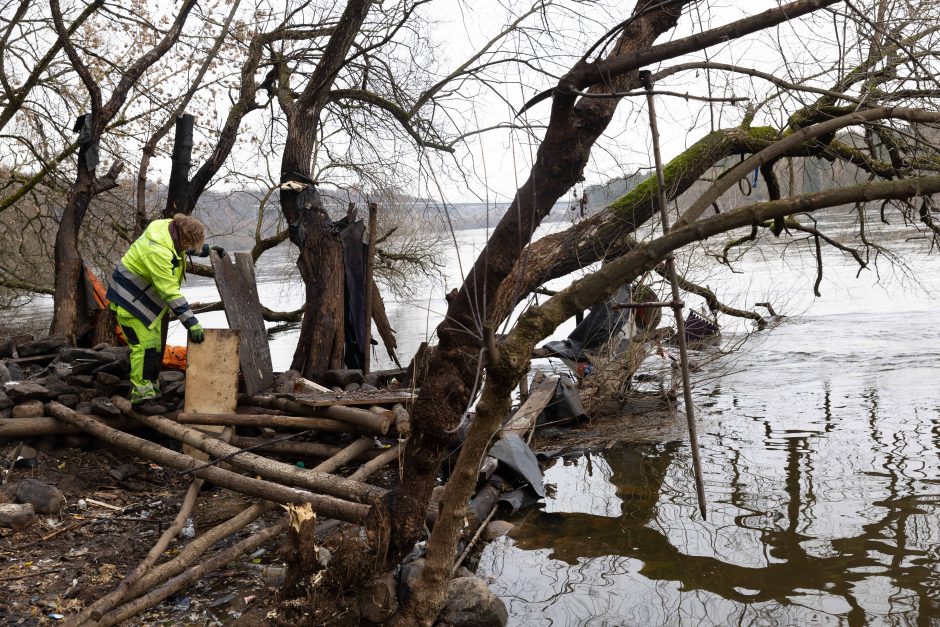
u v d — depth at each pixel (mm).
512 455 7188
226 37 12180
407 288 17594
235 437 6949
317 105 9281
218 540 5285
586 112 4762
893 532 5684
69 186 13891
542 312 3742
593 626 4570
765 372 11867
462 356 4758
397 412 6812
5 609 4578
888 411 9250
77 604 4668
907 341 13539
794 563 5301
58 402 7082
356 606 4508
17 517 5637
